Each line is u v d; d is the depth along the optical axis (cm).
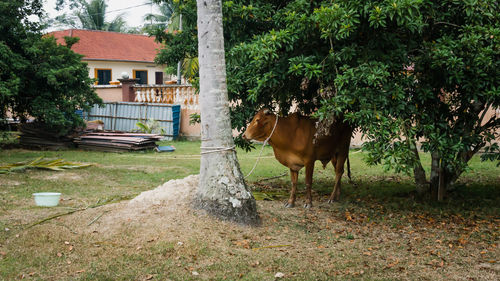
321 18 589
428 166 1184
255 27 777
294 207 740
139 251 513
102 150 1555
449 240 588
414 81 688
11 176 976
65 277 453
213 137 611
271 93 747
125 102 2036
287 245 551
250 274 467
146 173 1090
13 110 1580
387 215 713
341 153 802
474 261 513
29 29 1519
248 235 571
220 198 600
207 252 514
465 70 635
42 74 1411
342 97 600
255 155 1448
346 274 471
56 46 1533
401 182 1009
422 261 512
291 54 675
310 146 716
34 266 479
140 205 630
